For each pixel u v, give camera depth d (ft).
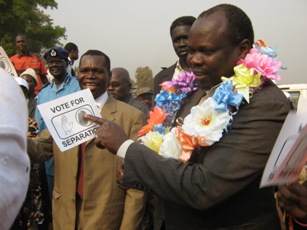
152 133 6.10
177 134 5.44
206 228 5.23
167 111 6.77
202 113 5.06
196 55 5.27
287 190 4.72
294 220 5.52
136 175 5.17
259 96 5.03
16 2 77.15
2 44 73.15
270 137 4.81
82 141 6.98
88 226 8.10
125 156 5.25
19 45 23.03
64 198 8.50
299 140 3.84
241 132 4.88
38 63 23.24
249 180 4.81
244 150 4.78
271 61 5.14
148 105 23.50
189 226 5.37
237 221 5.13
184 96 6.62
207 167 4.88
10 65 12.89
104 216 8.16
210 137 4.87
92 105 7.07
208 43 5.10
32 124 10.61
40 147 8.88
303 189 4.72
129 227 8.18
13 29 78.74
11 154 2.47
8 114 2.50
